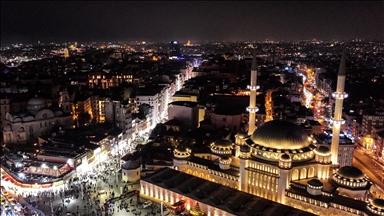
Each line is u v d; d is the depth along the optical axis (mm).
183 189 139250
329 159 136750
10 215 133500
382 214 107688
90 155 182875
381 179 166375
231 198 129750
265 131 140750
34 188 155625
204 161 162750
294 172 132625
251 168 138875
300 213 117438
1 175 175500
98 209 137125
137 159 178000
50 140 195750
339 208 117812
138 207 138875
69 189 155875
